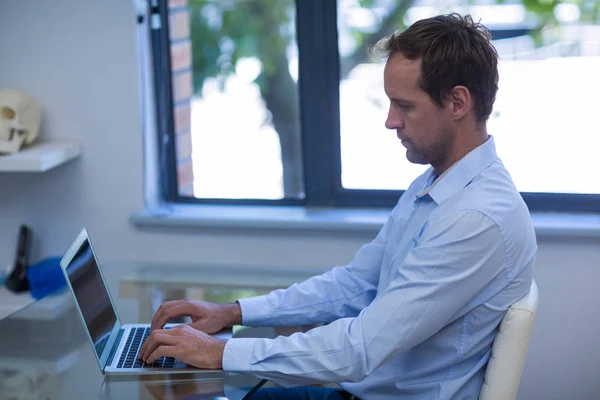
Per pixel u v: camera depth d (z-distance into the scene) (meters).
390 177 2.68
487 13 2.53
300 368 1.53
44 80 2.65
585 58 2.50
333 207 2.72
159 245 2.71
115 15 2.58
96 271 1.78
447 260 1.48
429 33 1.51
